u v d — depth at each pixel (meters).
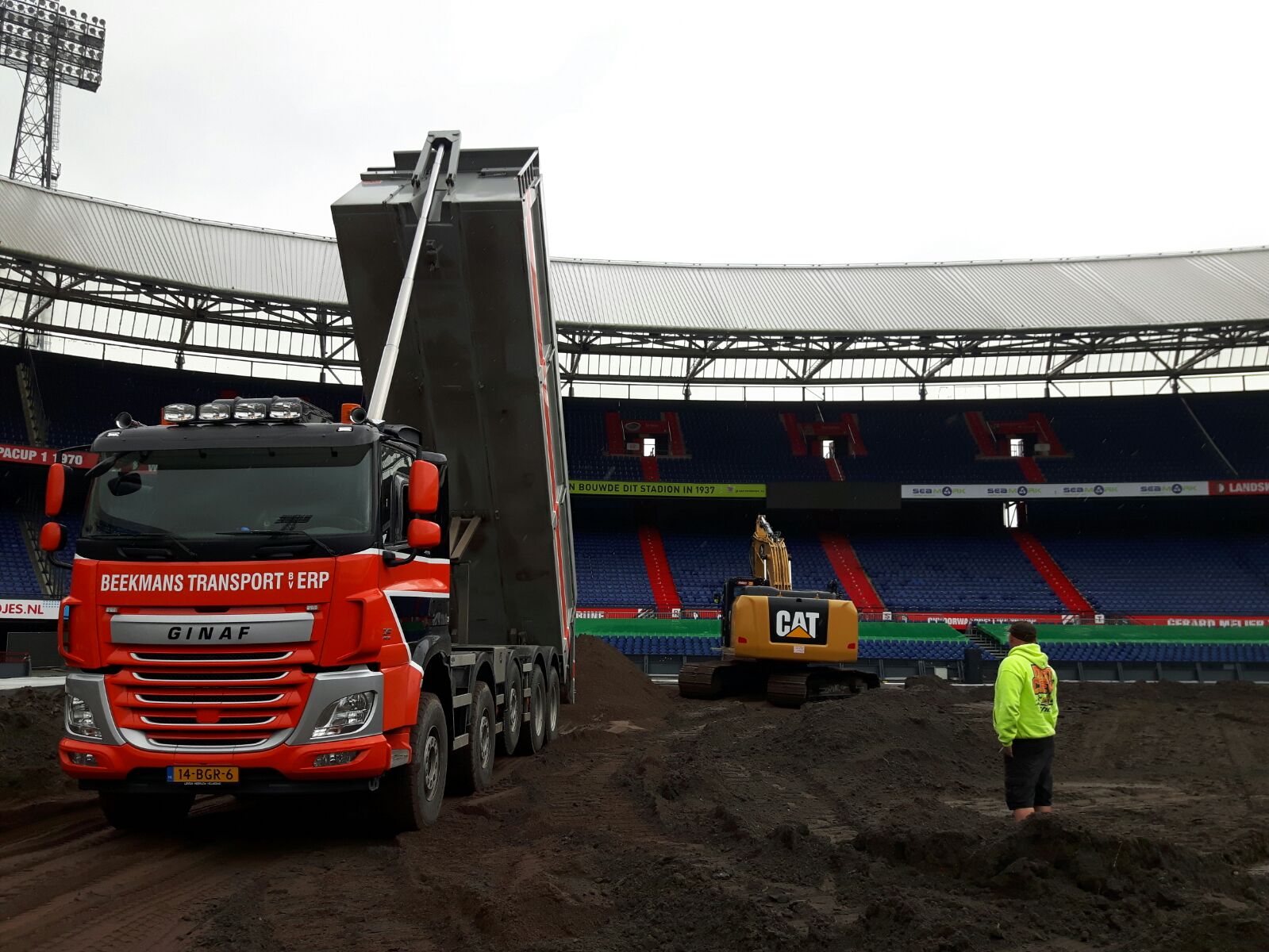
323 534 7.15
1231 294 36.53
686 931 5.25
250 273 33.53
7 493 35.41
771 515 45.34
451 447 12.66
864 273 41.00
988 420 45.28
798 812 9.03
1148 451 42.56
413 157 12.31
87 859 6.98
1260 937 4.55
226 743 6.88
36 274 30.36
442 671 8.62
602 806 9.20
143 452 7.56
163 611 6.98
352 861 7.01
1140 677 30.44
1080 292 38.09
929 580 40.53
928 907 5.30
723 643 22.39
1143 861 5.75
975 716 16.42
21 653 26.06
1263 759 13.20
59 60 42.28
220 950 5.10
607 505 45.00
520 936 5.26
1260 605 37.94
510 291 11.79
